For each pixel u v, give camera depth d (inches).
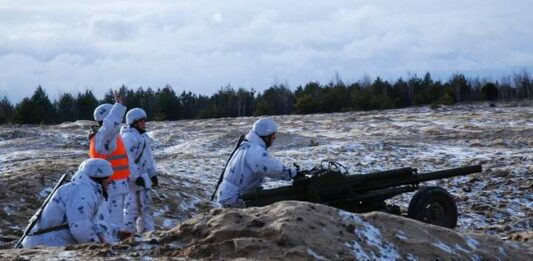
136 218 426.6
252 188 374.0
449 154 946.7
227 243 274.1
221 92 2915.8
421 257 287.0
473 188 679.1
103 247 283.6
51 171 587.8
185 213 565.3
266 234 277.4
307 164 884.0
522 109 2113.7
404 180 418.0
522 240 406.3
